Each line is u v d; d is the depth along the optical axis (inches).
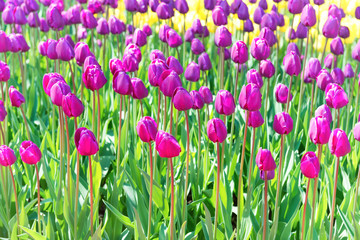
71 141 117.1
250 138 121.0
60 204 102.4
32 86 131.3
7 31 180.2
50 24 133.5
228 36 117.9
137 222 96.3
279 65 158.6
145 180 102.3
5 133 114.7
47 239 98.0
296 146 117.3
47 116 133.6
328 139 92.0
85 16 137.5
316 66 113.3
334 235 97.8
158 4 142.0
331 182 105.6
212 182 115.1
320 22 163.6
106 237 102.1
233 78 136.7
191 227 108.7
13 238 98.7
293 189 107.6
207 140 111.3
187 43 179.3
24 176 111.6
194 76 109.4
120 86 100.6
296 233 105.8
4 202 106.3
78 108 95.3
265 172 92.9
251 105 94.7
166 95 99.2
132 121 114.7
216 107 96.3
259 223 103.3
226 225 100.7
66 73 141.2
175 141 90.7
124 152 111.8
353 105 132.3
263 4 151.9
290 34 149.6
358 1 149.3
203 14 168.9
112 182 111.0
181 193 104.8
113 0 160.7
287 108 111.3
